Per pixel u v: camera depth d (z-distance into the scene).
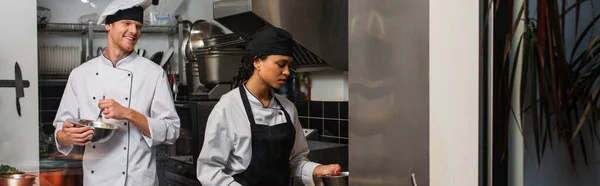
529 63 1.34
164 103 2.18
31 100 2.37
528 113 1.37
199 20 3.30
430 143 1.32
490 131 1.26
